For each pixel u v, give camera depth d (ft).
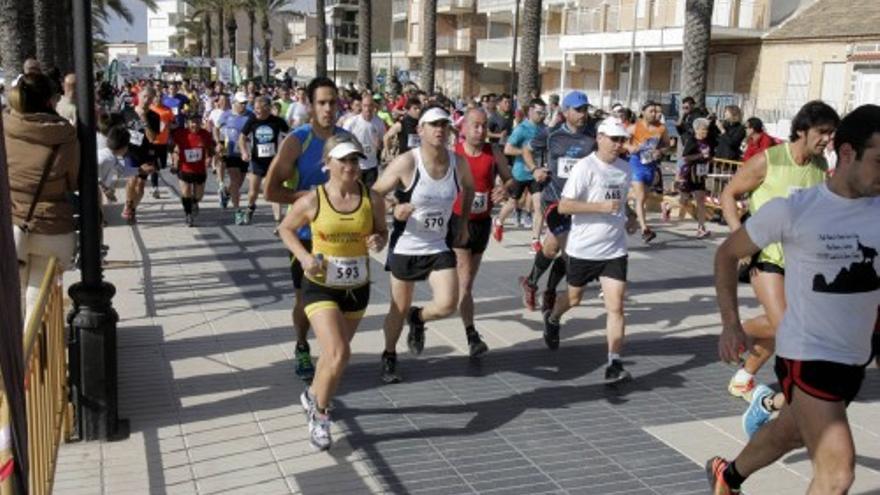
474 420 17.87
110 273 30.25
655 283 31.14
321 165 18.90
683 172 43.16
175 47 375.25
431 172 18.75
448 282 19.25
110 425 16.28
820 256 10.89
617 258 20.17
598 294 28.94
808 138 16.53
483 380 20.31
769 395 16.16
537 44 74.69
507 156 36.17
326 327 15.75
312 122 18.94
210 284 28.86
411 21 196.24
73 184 18.24
